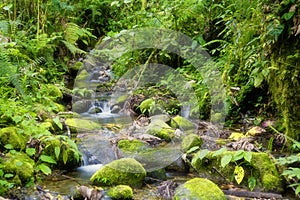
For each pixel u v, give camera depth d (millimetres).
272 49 2711
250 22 3027
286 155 2648
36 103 3373
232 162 2473
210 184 2211
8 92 3203
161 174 2543
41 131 2648
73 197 2221
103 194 2240
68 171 2617
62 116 3416
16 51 3484
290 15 2463
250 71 3160
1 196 2127
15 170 2295
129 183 2387
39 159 2545
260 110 3357
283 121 2947
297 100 2650
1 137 2572
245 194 2287
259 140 2930
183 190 2188
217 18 4129
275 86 2820
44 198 2166
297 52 2588
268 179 2328
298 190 2131
